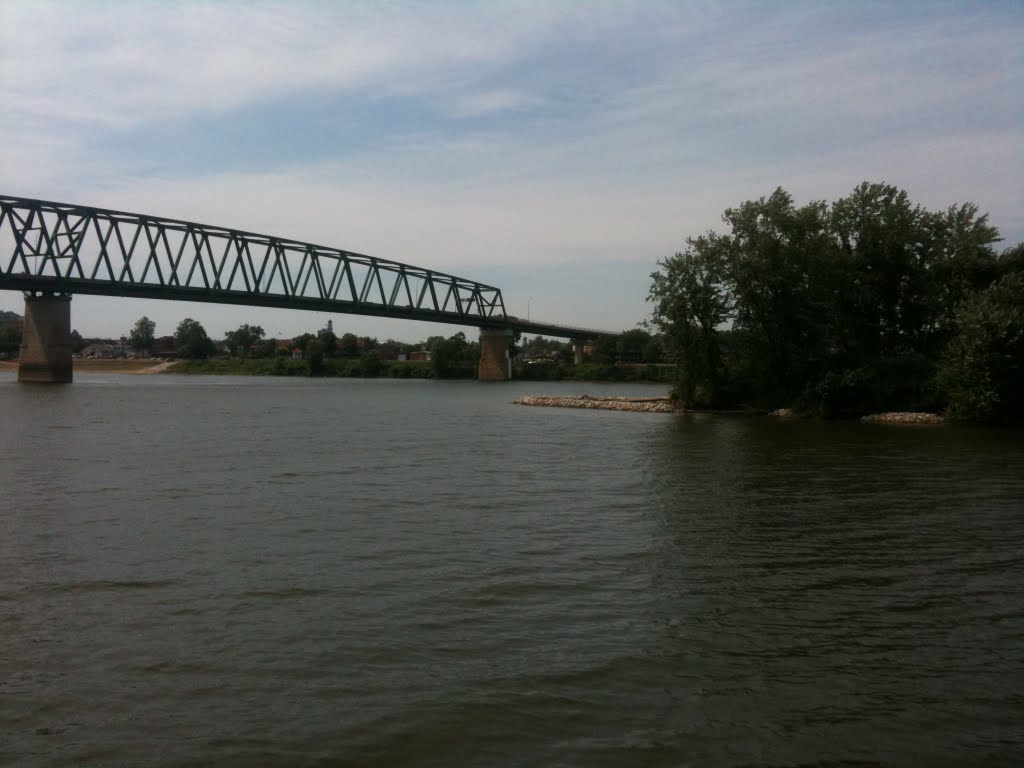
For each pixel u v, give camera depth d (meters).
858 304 64.44
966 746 8.58
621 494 24.08
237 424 49.41
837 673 10.41
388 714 9.13
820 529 19.06
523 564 15.54
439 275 165.75
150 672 10.21
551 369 184.62
